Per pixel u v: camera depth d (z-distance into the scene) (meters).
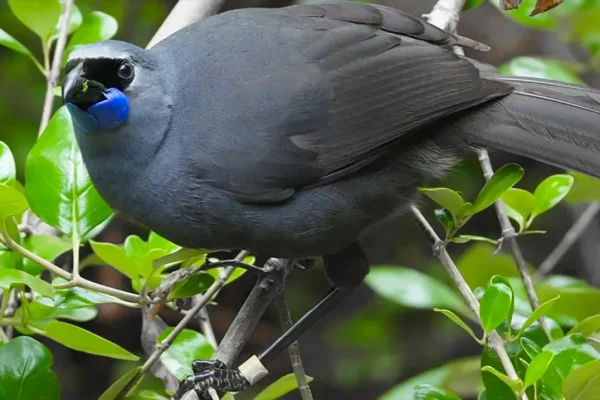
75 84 6.46
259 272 7.33
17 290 6.84
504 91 7.41
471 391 8.55
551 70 8.73
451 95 7.25
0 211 5.84
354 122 7.11
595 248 13.24
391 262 14.73
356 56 7.22
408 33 7.66
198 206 6.93
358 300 15.00
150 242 7.39
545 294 7.80
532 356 5.98
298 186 7.08
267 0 14.20
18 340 6.21
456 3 8.46
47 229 7.66
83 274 12.38
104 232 12.38
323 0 9.00
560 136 7.20
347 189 7.24
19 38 13.51
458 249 14.74
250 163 6.90
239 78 6.98
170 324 10.79
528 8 8.67
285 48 7.13
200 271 6.88
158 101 6.79
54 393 6.16
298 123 6.99
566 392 5.59
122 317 13.88
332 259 7.85
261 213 7.04
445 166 7.53
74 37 7.88
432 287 8.20
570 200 8.74
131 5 13.98
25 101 13.54
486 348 6.32
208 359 7.00
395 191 7.46
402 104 7.18
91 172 6.84
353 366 14.51
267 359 7.48
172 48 7.04
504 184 6.65
